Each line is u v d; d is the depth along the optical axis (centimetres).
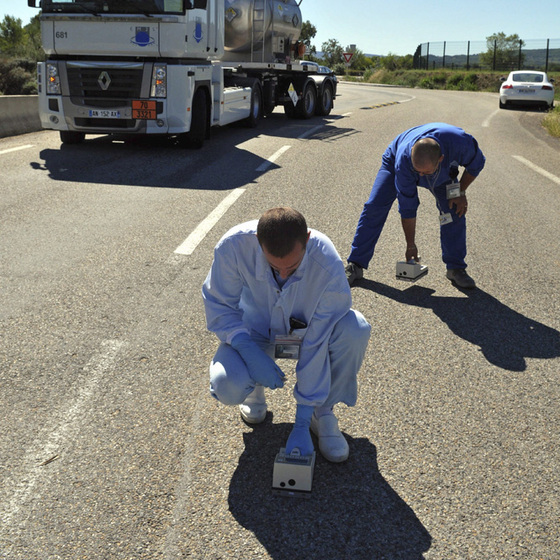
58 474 263
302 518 245
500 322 435
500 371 365
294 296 262
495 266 549
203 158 1011
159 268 502
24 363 349
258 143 1202
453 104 2592
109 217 642
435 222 691
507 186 885
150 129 1002
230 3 1502
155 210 675
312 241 257
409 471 275
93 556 223
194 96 1071
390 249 592
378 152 1134
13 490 253
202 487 259
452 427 308
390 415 316
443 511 251
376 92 3659
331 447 279
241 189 788
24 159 948
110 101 992
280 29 1599
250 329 290
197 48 1045
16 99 1230
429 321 433
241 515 245
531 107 2503
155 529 236
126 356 362
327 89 1867
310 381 274
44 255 523
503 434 303
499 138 1409
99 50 977
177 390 330
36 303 429
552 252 591
